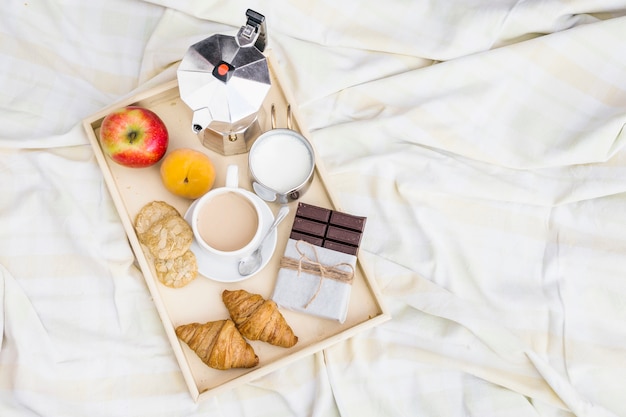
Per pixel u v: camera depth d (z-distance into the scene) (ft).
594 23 3.82
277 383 3.59
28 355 3.54
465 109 3.90
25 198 3.73
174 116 3.47
